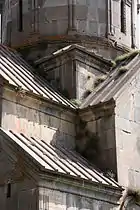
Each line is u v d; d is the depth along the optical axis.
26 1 28.52
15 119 21.22
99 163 22.59
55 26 27.61
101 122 23.02
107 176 21.80
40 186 18.62
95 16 27.97
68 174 19.30
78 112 23.67
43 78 25.73
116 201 21.19
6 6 30.23
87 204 19.95
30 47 27.64
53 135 22.55
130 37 29.39
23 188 19.00
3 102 20.94
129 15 29.66
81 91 25.20
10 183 19.36
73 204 19.48
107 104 22.83
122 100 23.19
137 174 22.86
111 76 25.88
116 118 22.70
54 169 19.00
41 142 21.67
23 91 21.53
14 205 19.05
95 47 27.53
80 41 27.30
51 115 22.73
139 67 24.80
